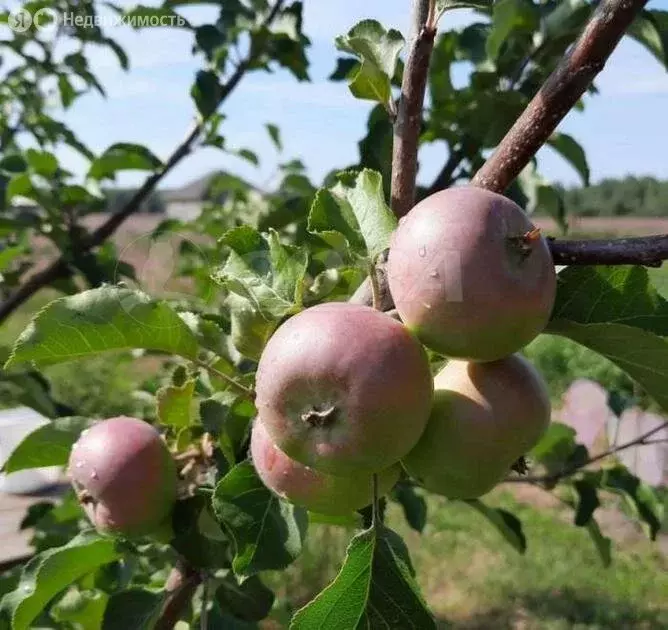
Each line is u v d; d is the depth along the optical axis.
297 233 0.60
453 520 1.54
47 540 0.48
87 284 0.67
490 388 0.24
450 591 1.26
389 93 0.28
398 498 0.60
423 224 0.21
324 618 0.23
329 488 0.24
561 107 0.24
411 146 0.27
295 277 0.28
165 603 0.36
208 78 0.64
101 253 0.75
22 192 0.69
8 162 0.74
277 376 0.21
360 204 0.27
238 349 0.28
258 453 0.26
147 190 0.71
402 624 0.23
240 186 0.99
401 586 0.23
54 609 0.42
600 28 0.23
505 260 0.21
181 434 0.35
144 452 0.34
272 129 1.01
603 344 0.25
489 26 0.56
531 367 0.25
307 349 0.21
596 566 1.34
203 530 0.34
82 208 0.72
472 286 0.20
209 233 0.77
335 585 0.22
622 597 1.24
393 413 0.21
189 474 0.35
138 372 1.43
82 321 0.29
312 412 0.21
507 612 1.19
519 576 1.30
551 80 0.24
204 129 0.70
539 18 0.53
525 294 0.21
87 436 0.35
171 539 0.35
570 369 1.97
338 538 1.31
